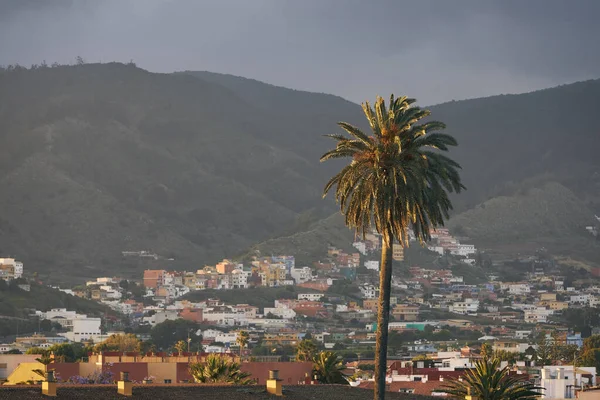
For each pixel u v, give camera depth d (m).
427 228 188.00
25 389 162.88
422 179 183.25
